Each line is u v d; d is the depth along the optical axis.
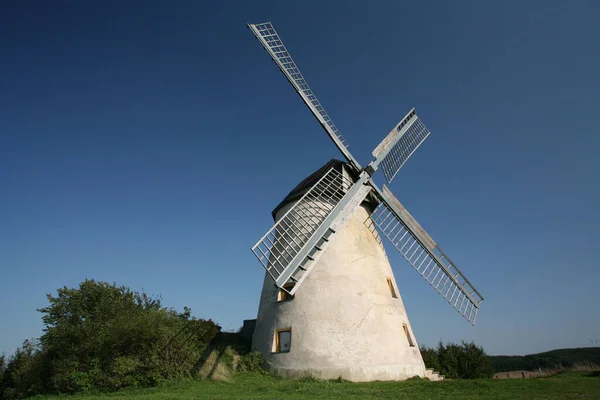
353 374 14.64
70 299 18.17
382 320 16.20
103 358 14.13
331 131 17.88
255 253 14.02
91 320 15.90
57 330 15.80
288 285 16.89
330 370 14.73
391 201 18.84
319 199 17.36
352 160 18.09
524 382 12.67
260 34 17.81
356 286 16.52
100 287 18.91
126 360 13.60
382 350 15.48
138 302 18.11
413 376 15.68
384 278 17.64
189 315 17.11
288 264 14.28
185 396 11.00
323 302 16.05
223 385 13.48
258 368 15.84
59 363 14.63
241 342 19.14
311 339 15.38
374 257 17.86
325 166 19.47
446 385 12.18
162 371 14.04
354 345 15.25
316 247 14.91
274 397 10.65
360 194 17.50
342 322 15.65
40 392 15.66
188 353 14.83
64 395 13.38
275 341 16.28
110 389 13.34
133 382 13.45
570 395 10.25
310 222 16.59
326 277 16.52
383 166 19.23
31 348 21.02
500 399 9.94
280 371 15.34
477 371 24.00
